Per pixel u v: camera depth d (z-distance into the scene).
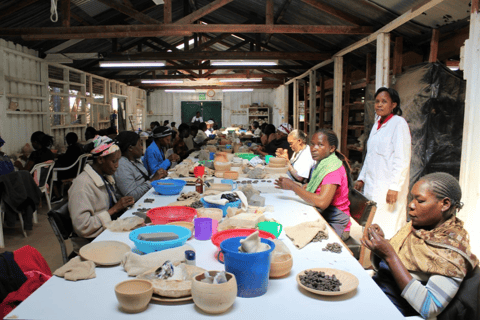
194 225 1.90
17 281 1.72
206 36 12.30
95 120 11.33
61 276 1.47
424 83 4.46
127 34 5.75
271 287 1.40
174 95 18.55
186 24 5.70
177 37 12.34
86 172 2.32
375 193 3.47
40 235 4.48
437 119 4.43
